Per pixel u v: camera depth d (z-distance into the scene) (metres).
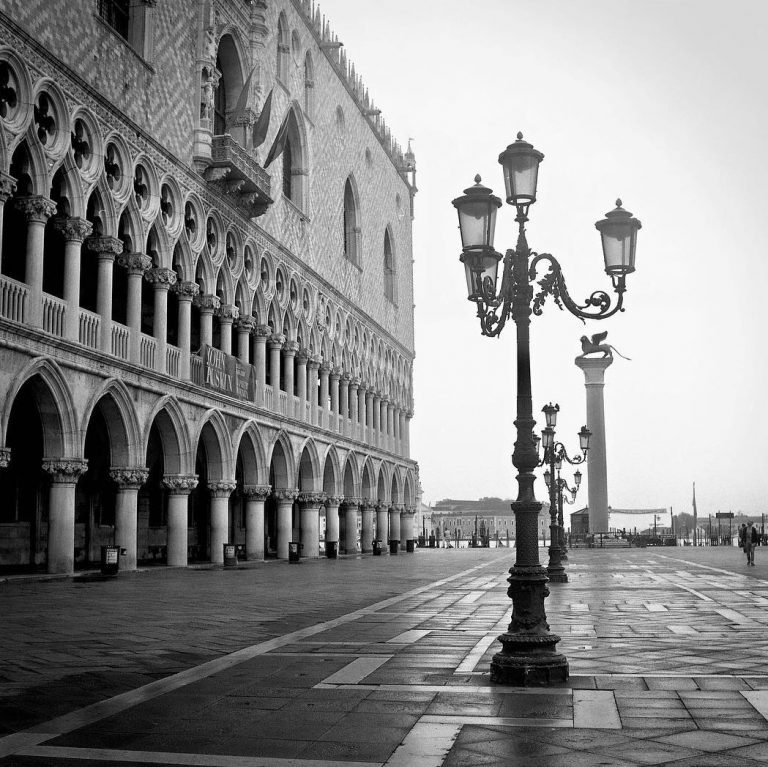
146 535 42.81
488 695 9.40
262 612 18.05
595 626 15.61
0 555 33.16
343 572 34.72
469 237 11.20
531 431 10.84
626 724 8.14
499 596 22.34
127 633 14.57
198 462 47.28
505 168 11.31
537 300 11.65
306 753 7.26
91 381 29.69
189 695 9.48
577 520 95.56
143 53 34.31
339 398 60.88
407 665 11.30
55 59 28.11
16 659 11.92
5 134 25.86
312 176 54.12
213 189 39.44
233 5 43.41
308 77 54.78
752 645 13.11
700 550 74.00
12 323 25.38
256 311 45.66
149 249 35.53
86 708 8.91
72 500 28.69
